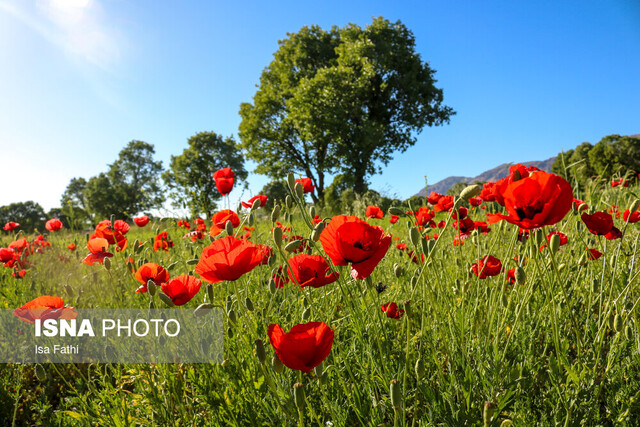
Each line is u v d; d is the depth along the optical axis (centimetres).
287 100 2878
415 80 3031
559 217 108
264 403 141
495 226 254
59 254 495
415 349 167
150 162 6097
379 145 3050
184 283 169
